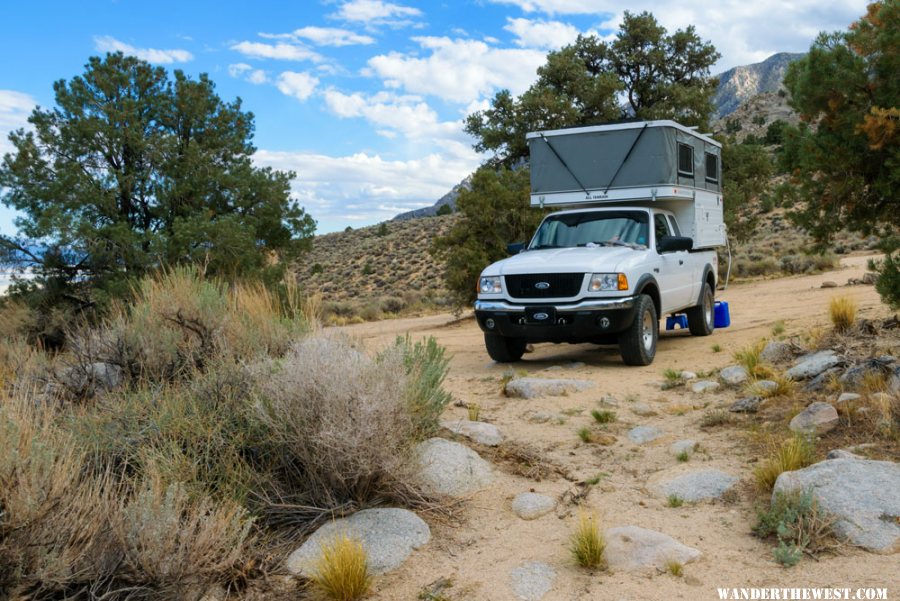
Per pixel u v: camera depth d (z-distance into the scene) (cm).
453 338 1458
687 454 490
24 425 333
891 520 346
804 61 723
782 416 548
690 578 326
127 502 369
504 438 564
